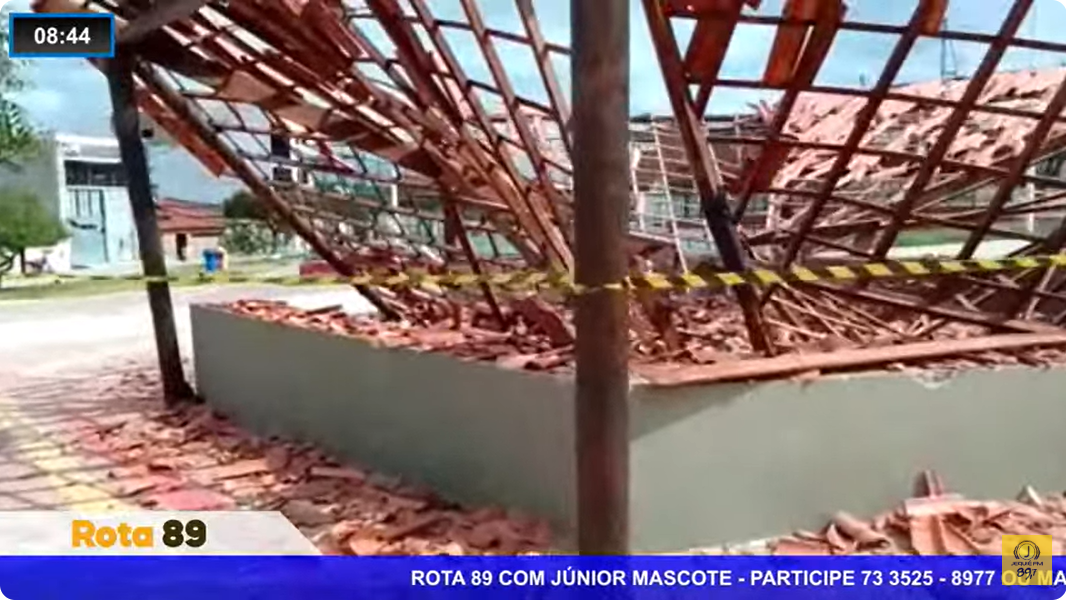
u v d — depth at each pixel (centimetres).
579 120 305
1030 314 562
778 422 397
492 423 429
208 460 552
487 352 466
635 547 373
